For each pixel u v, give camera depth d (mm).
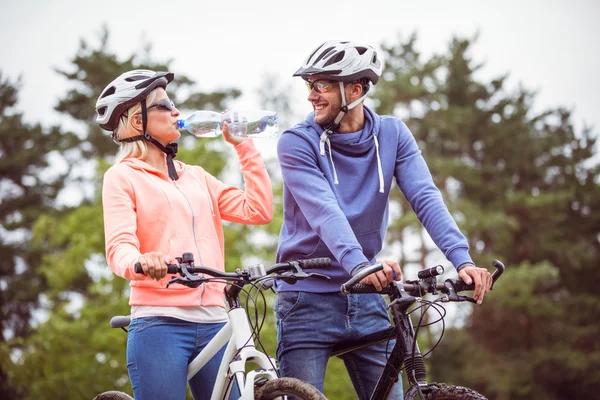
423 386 3549
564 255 32500
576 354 29891
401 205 30344
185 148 20656
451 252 3922
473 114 32188
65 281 19766
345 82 4105
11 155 35188
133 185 3852
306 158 4098
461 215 29844
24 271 32781
